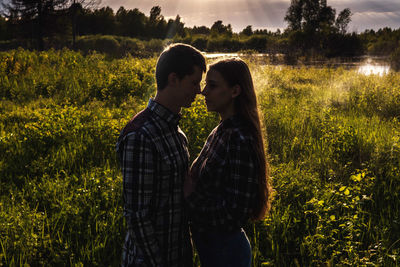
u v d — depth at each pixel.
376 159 4.77
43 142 5.39
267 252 2.98
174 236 1.73
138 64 15.26
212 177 1.72
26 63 14.17
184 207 1.79
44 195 3.71
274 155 5.31
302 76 18.11
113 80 11.16
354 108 9.20
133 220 1.53
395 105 8.88
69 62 15.94
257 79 13.08
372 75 13.84
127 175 1.54
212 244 1.82
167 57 1.60
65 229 3.21
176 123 1.70
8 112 7.82
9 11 35.50
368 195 3.92
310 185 4.02
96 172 4.33
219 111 1.81
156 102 1.64
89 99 9.91
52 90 10.70
